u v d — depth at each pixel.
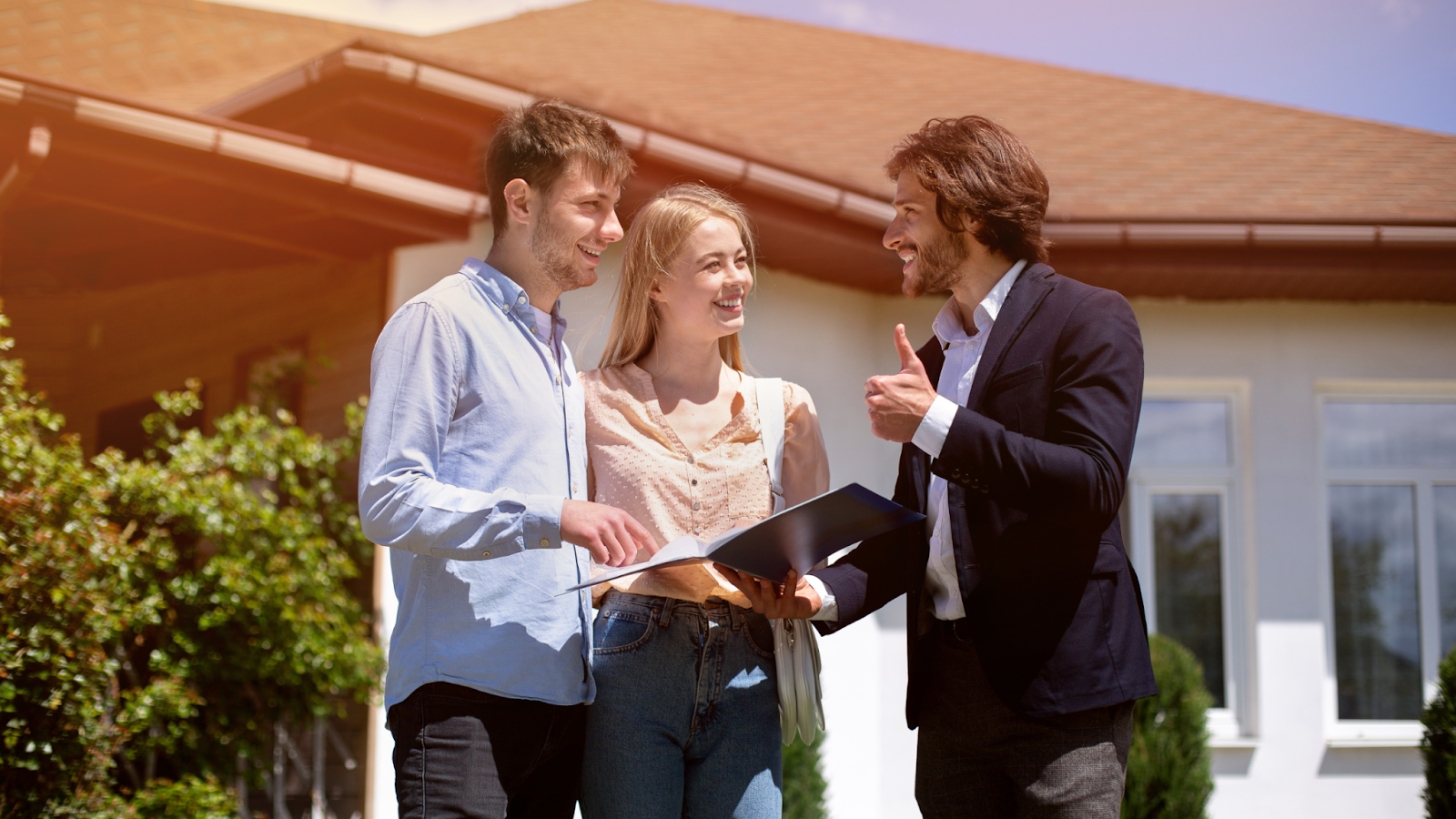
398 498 2.16
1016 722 2.39
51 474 5.01
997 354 2.44
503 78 5.95
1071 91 9.59
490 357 2.37
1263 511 6.95
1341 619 7.04
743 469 2.65
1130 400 2.30
